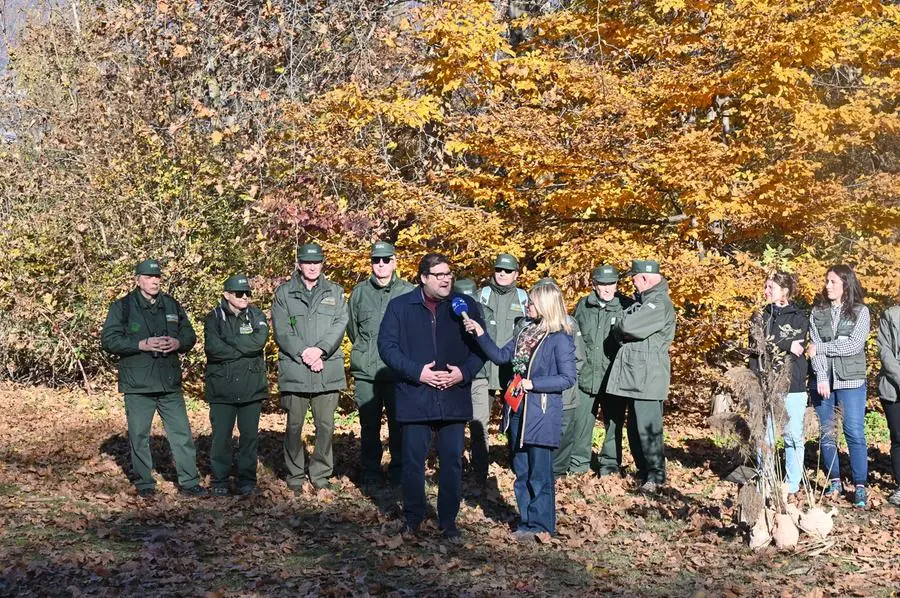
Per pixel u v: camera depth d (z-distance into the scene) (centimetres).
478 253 1147
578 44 1295
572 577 539
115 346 724
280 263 1430
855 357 744
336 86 1303
